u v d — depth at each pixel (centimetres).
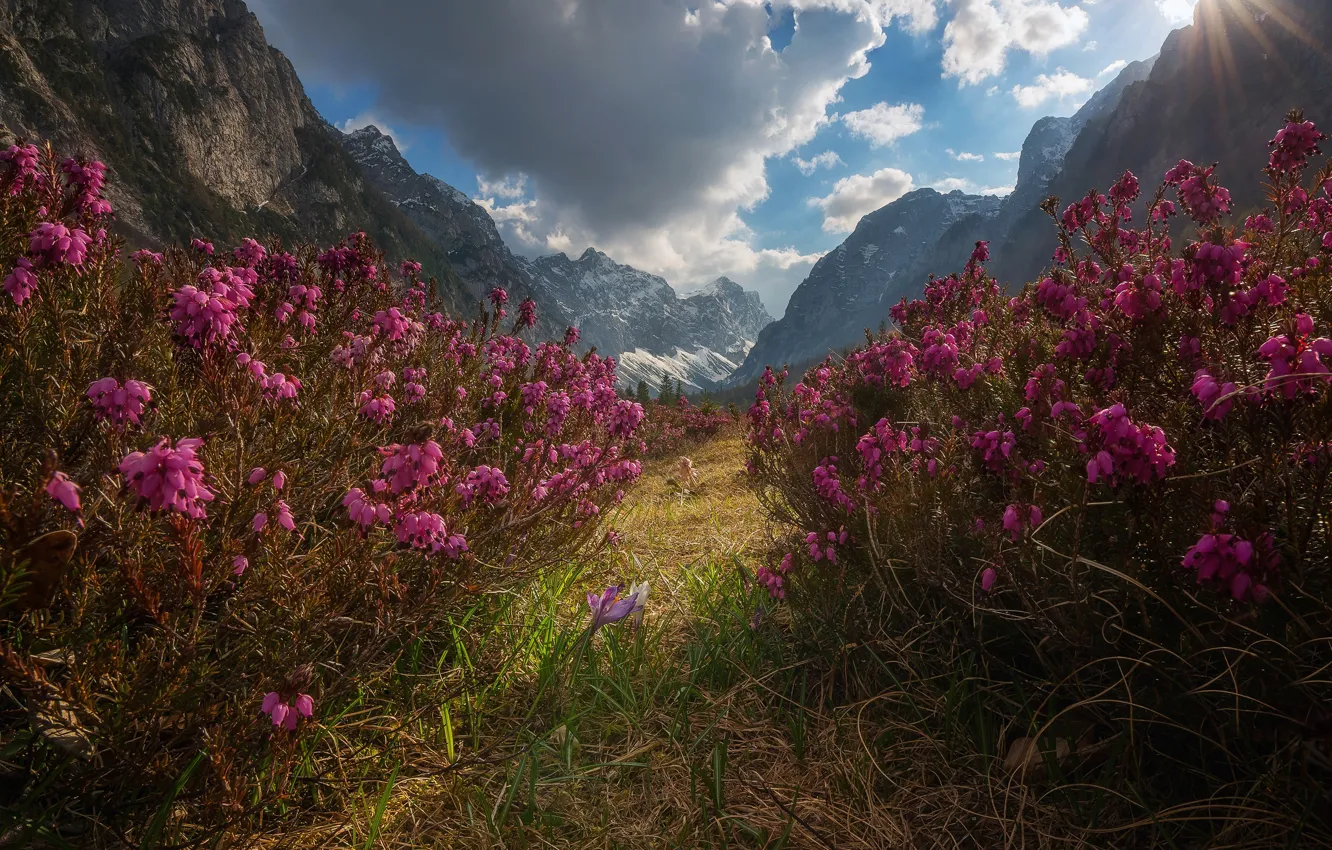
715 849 192
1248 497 173
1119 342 221
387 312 272
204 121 13525
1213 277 190
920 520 244
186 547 147
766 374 553
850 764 222
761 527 507
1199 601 172
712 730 248
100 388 161
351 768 218
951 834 194
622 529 552
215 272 211
